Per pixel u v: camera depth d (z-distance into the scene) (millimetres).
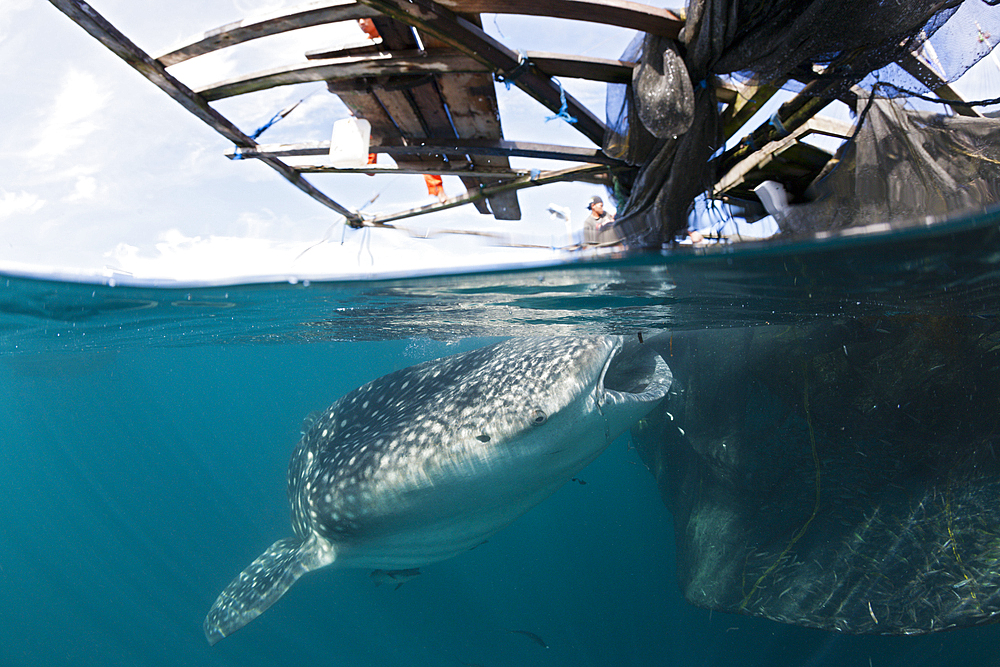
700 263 3236
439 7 2398
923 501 4750
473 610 9656
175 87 3139
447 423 5039
